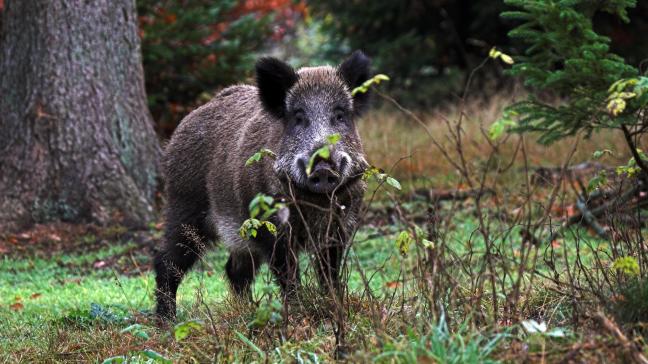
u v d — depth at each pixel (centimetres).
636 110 831
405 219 725
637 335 675
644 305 690
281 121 976
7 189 1738
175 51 2167
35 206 1728
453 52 2844
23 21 1778
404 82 2792
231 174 1048
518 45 2566
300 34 3875
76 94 1764
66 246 1653
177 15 2203
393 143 2102
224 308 968
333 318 764
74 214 1734
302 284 915
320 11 2967
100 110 1773
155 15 2195
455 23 2795
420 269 747
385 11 2797
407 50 2733
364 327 771
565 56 914
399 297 873
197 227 1141
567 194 1570
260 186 977
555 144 1892
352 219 961
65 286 1384
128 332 946
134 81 1838
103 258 1571
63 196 1741
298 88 946
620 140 1784
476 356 609
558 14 890
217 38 2302
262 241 977
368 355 637
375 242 1526
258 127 1022
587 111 887
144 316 1078
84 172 1750
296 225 943
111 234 1681
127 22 1822
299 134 922
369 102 1004
